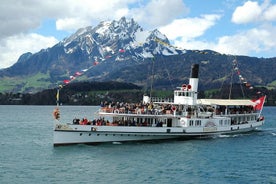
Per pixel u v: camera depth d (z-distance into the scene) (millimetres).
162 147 76125
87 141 75938
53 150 73750
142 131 78812
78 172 56375
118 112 79938
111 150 71875
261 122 109500
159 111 83125
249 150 76375
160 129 80688
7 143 87312
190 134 85062
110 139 77750
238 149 77000
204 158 66938
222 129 93250
